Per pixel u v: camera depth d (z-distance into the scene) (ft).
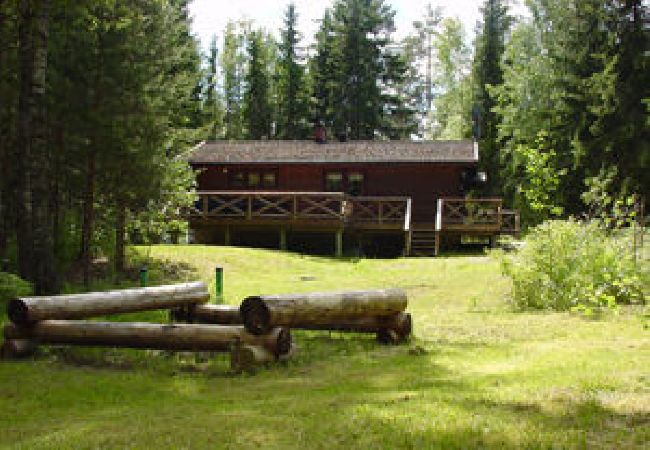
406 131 149.18
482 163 116.26
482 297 37.45
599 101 75.41
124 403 16.48
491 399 14.79
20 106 36.50
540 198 48.70
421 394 15.58
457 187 79.05
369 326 25.25
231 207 74.69
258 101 155.74
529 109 97.96
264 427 12.82
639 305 32.01
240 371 19.71
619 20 76.74
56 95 42.75
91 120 42.86
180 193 55.57
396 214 78.84
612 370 17.47
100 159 44.60
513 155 99.35
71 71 43.39
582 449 11.16
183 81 54.08
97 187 47.14
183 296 27.81
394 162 77.00
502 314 32.12
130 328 21.35
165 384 18.47
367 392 16.31
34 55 36.04
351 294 23.17
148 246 61.41
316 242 80.23
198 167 84.12
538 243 35.55
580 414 13.30
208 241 79.20
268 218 73.56
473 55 143.74
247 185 84.07
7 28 41.22
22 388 18.02
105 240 53.83
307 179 82.64
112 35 43.39
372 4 143.13
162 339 20.88
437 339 25.68
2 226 42.37
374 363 20.81
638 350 21.03
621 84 72.74
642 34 74.28
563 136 79.61
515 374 17.81
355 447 11.53
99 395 17.29
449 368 19.58
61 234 49.37
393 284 43.98
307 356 22.03
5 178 42.80
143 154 45.52
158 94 47.88
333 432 12.41
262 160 80.53
